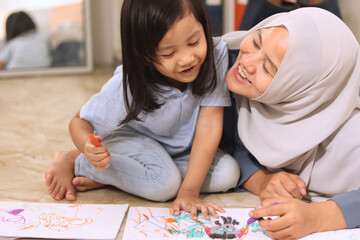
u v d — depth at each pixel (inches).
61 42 126.1
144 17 37.6
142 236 37.4
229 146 53.2
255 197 47.6
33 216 40.9
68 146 64.7
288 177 43.8
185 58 38.6
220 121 46.1
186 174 44.9
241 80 42.4
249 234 38.0
